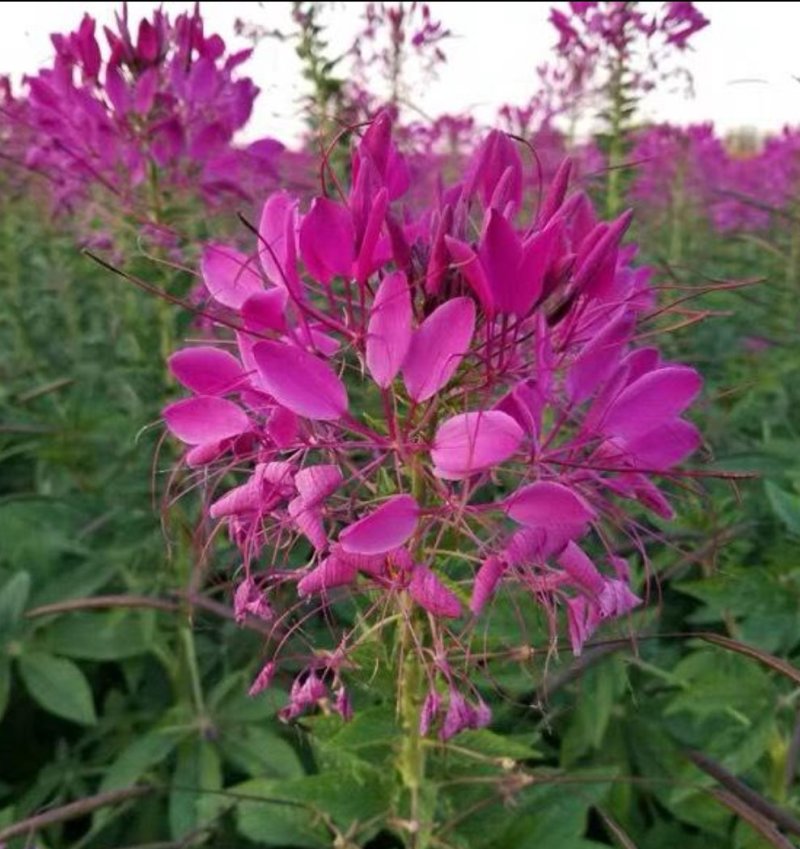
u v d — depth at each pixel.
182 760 0.37
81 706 0.38
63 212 0.58
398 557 0.19
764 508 0.41
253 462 0.25
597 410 0.19
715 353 0.63
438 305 0.20
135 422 0.45
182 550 0.39
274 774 0.36
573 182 0.24
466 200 0.21
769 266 0.73
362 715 0.23
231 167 0.45
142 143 0.43
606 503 0.20
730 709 0.32
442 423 0.19
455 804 0.24
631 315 0.19
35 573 0.42
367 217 0.19
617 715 0.36
